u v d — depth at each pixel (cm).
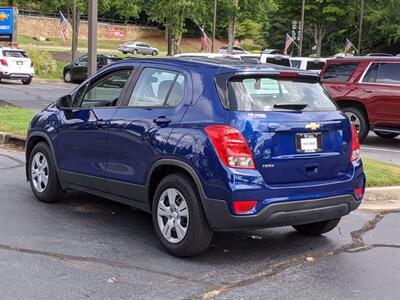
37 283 462
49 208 691
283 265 529
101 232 606
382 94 1285
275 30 7231
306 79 572
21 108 1594
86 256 530
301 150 519
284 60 2197
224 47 6153
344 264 537
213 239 601
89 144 623
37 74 3372
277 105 523
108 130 596
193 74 542
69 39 6600
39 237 579
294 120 518
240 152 488
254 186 488
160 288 461
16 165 931
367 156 1173
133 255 538
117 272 493
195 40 8275
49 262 510
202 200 499
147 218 665
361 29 5075
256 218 491
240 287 470
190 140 508
